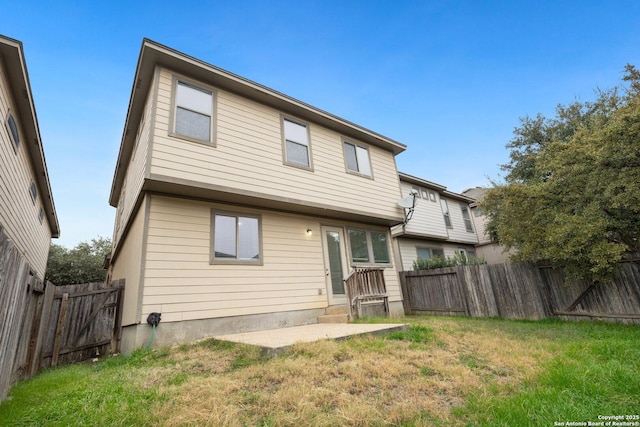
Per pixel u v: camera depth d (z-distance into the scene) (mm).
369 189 9867
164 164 5914
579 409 2316
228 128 7102
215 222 6887
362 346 4293
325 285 8398
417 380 3137
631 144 5602
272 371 3260
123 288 7230
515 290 8469
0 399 2885
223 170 6691
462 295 9609
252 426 2195
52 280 19016
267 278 7316
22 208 8344
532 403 2443
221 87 7324
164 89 6371
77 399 2822
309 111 8750
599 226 6059
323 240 8852
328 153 9148
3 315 2863
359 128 9961
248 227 7410
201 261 6430
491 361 3875
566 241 6637
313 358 3695
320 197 8383
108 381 3408
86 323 6586
